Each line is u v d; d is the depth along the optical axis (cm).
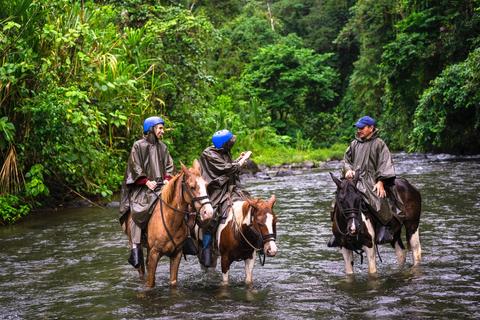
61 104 1398
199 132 2255
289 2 6084
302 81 4647
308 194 1727
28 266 941
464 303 690
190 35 2239
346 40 5144
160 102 1958
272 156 3219
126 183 780
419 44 3144
